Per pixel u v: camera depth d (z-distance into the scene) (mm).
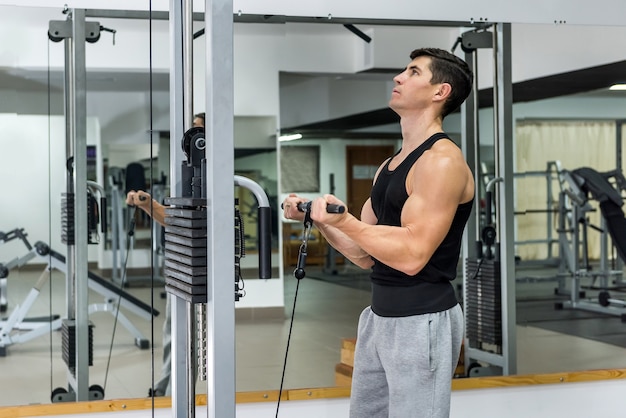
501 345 3902
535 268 3967
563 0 3900
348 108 3676
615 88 4012
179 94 2467
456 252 2518
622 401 4031
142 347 3607
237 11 3578
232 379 1937
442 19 3770
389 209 2539
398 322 2453
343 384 3686
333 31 3666
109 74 3602
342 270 3674
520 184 3943
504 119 3887
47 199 3564
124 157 3652
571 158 4016
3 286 3506
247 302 3602
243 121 3590
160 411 3586
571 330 3986
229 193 1915
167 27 3623
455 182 2396
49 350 3531
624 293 4070
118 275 3627
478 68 3832
